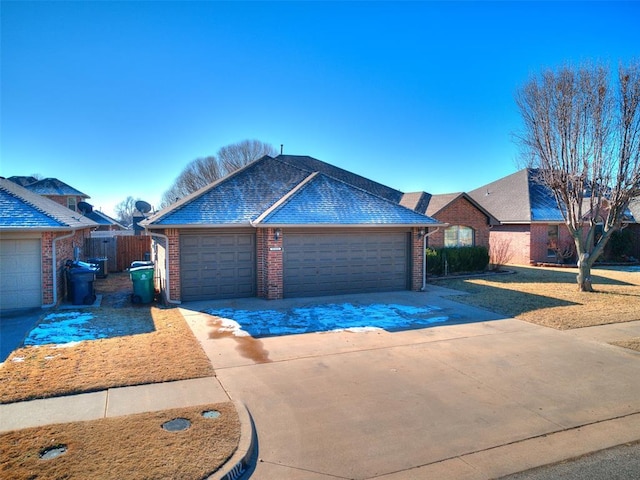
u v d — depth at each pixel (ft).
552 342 32.07
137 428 17.69
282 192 53.62
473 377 24.97
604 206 65.31
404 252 52.37
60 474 14.35
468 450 17.34
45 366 24.71
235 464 15.39
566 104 49.78
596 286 57.06
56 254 41.68
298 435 18.16
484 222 77.51
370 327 35.29
